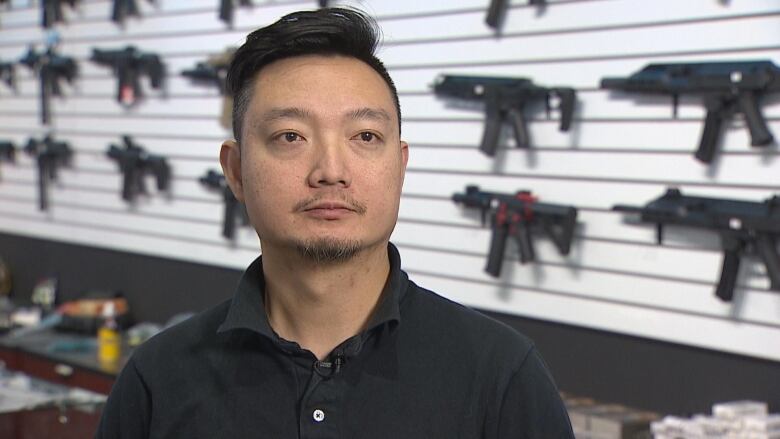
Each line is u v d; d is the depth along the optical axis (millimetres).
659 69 3764
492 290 4418
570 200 4137
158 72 5820
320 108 1485
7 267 6945
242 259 5480
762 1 3590
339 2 4957
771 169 3580
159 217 5934
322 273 1502
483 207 4316
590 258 4086
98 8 6258
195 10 5688
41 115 6652
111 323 5344
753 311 3656
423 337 1570
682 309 3842
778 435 3365
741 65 3527
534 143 4238
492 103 4207
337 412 1519
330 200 1464
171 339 1659
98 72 6285
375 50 1582
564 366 4172
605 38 4012
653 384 3906
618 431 3684
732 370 3695
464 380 1543
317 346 1571
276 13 5285
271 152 1499
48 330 5801
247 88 1556
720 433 3416
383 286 1590
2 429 3637
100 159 6305
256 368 1570
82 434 3801
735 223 3551
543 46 4207
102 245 6301
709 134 3631
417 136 4664
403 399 1525
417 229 4676
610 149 4008
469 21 4461
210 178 5523
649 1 3877
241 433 1547
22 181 6902
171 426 1591
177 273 5789
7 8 6961
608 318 4051
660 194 3871
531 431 1523
